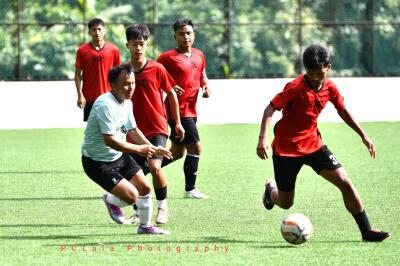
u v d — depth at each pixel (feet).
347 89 177.37
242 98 174.70
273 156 66.74
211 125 172.76
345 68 180.34
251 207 83.76
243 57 176.86
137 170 68.90
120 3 173.78
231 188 97.14
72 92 170.09
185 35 92.53
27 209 82.74
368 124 172.86
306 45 179.01
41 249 63.26
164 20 174.50
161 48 174.29
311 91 64.08
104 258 60.13
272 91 175.11
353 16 180.24
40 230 71.31
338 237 67.56
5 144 145.48
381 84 177.78
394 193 91.45
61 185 100.01
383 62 181.57
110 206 73.05
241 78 176.65
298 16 178.40
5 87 168.35
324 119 179.42
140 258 60.08
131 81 66.13
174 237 68.03
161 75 77.66
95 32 112.06
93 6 172.86
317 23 179.01
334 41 180.14
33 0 171.01
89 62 112.16
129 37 76.95
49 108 169.58
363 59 181.06
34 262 59.00
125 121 67.51
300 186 98.43
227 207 83.97
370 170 110.73
